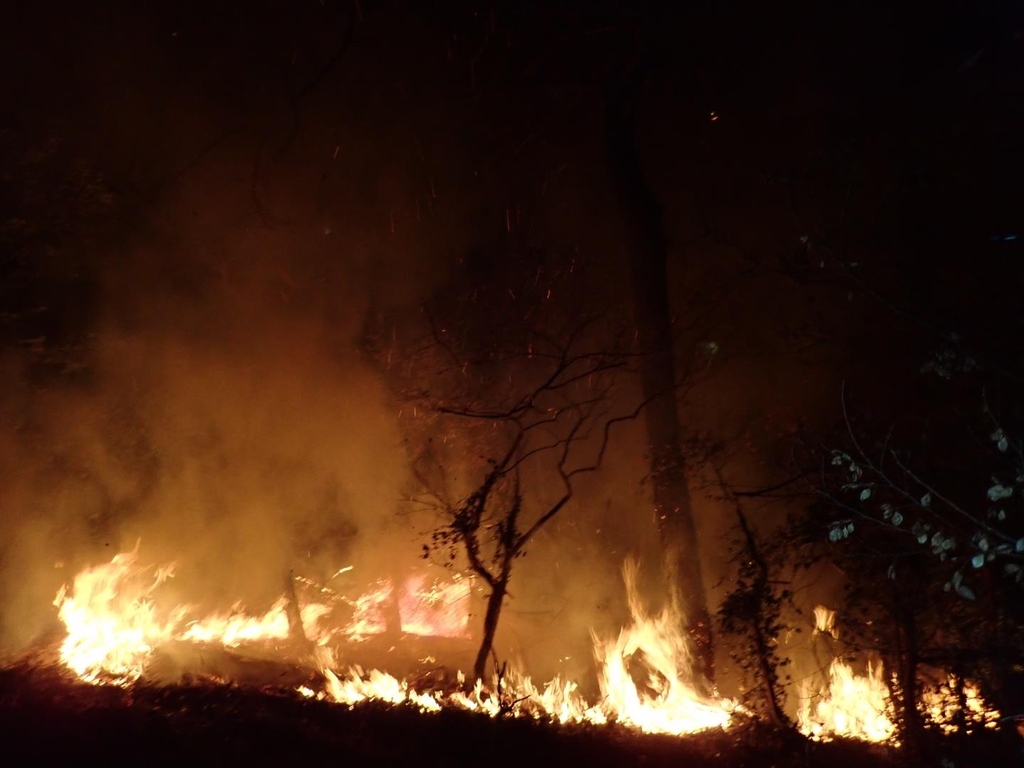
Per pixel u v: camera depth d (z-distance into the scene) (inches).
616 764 396.5
